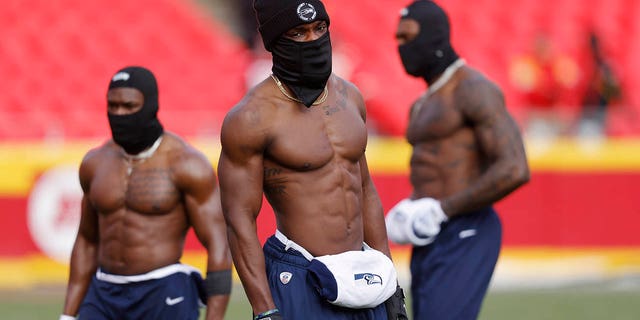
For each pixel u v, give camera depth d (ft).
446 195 46.24
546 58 114.52
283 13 32.04
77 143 87.61
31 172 86.12
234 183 32.91
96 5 129.90
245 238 32.81
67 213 85.97
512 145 44.86
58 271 86.17
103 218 42.70
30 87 121.60
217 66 124.88
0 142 94.68
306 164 32.91
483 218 46.37
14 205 85.92
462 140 46.11
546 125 91.35
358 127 34.09
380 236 35.42
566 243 90.43
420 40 46.47
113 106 41.47
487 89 45.50
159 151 42.39
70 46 125.80
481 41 128.47
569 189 90.48
